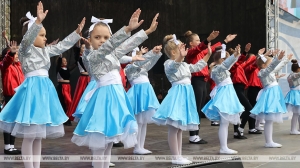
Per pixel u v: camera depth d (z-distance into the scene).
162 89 10.09
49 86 2.39
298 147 3.83
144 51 3.26
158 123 2.92
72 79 9.56
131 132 2.07
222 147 3.43
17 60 3.43
